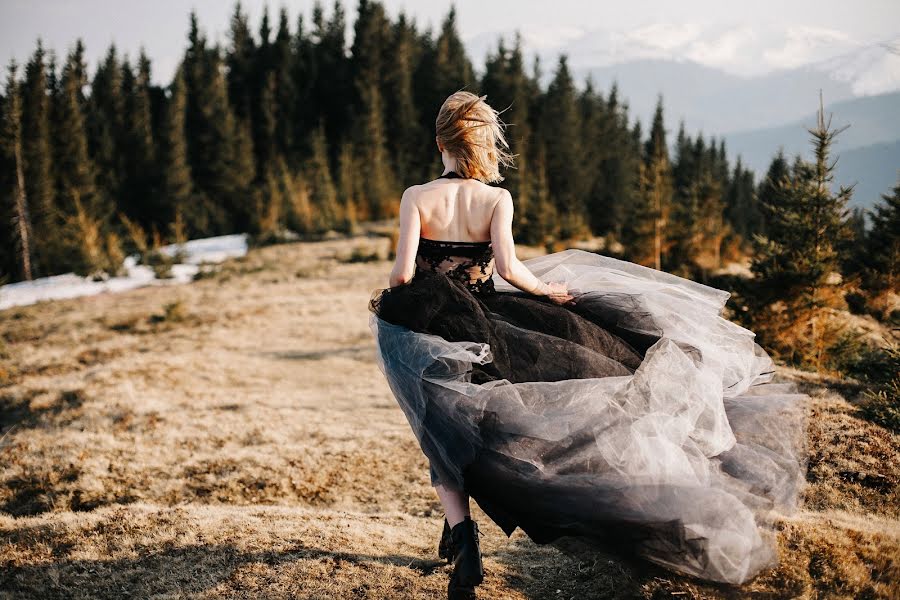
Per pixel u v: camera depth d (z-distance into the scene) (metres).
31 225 47.25
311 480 7.08
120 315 22.38
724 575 2.79
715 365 3.38
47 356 16.89
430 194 3.10
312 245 40.75
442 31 89.69
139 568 4.39
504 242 3.05
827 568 3.30
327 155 69.69
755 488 3.15
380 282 26.47
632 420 2.93
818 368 9.45
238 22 91.69
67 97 57.50
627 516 2.77
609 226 62.50
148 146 64.56
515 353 3.07
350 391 11.95
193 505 6.50
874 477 4.51
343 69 87.00
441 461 2.97
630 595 3.46
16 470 7.88
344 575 3.97
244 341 17.44
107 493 7.22
